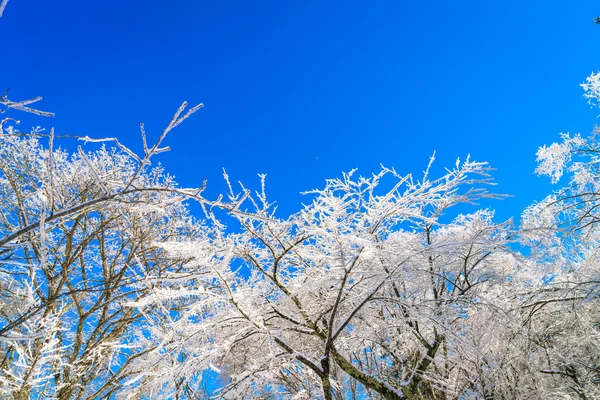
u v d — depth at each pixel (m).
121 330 7.68
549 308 8.06
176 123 2.40
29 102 2.12
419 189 6.43
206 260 5.12
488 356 6.66
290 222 6.27
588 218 8.73
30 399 5.45
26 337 2.43
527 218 9.16
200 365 5.38
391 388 5.56
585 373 7.30
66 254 7.32
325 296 6.16
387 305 6.00
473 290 6.71
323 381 5.45
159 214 8.66
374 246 5.05
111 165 8.19
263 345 6.78
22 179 7.11
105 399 7.09
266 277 6.88
